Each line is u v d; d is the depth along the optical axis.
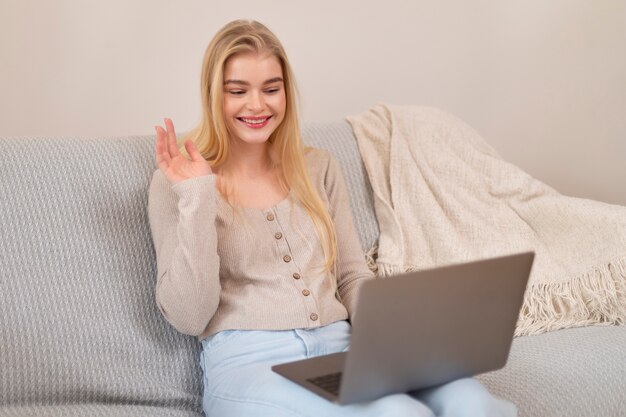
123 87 2.61
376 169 2.12
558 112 3.01
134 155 1.82
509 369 1.68
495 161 2.17
